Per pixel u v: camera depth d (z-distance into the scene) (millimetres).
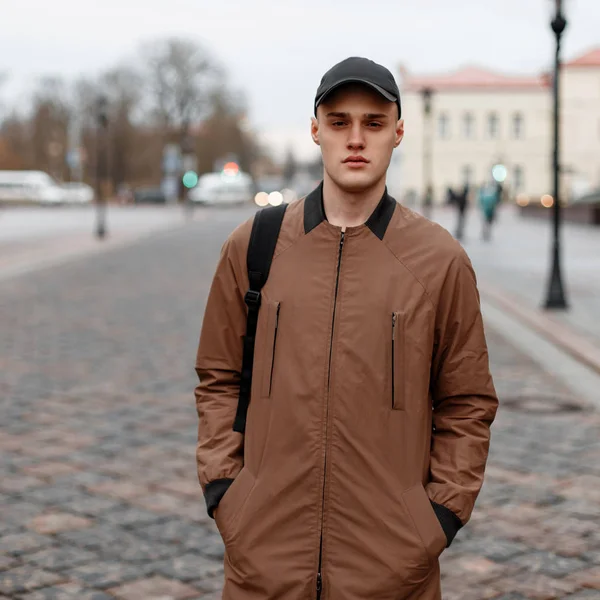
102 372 8445
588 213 35562
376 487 2121
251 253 2250
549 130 77812
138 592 3787
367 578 2113
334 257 2191
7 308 12727
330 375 2133
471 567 4059
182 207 65562
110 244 25938
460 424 2234
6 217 46938
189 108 76188
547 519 4660
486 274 17484
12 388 7770
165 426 6527
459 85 77562
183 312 12391
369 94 2109
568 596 3773
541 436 6289
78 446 6004
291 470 2145
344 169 2143
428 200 36625
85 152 82000
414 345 2146
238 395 2322
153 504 4863
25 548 4242
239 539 2178
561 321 11461
